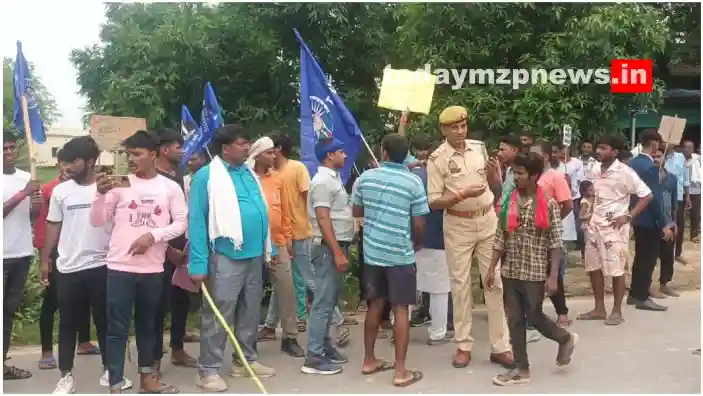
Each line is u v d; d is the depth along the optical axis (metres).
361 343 6.18
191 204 4.77
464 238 5.36
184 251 5.16
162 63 9.23
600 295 6.80
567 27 9.48
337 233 5.29
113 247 4.55
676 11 12.21
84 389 4.95
